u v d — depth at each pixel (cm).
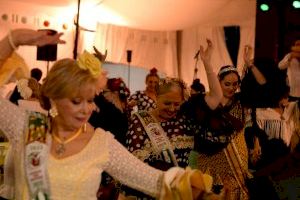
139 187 224
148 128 354
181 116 365
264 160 420
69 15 840
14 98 506
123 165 221
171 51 959
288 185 342
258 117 470
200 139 369
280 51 732
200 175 225
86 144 216
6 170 220
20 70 224
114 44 906
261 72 412
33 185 206
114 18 877
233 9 873
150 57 950
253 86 404
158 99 356
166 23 902
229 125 373
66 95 204
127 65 947
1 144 349
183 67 955
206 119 363
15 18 802
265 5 726
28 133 211
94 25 860
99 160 214
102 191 402
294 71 441
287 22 725
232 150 379
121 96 520
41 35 212
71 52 845
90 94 208
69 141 215
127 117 529
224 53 902
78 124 212
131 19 883
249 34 873
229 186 377
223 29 905
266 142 421
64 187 207
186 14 880
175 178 225
